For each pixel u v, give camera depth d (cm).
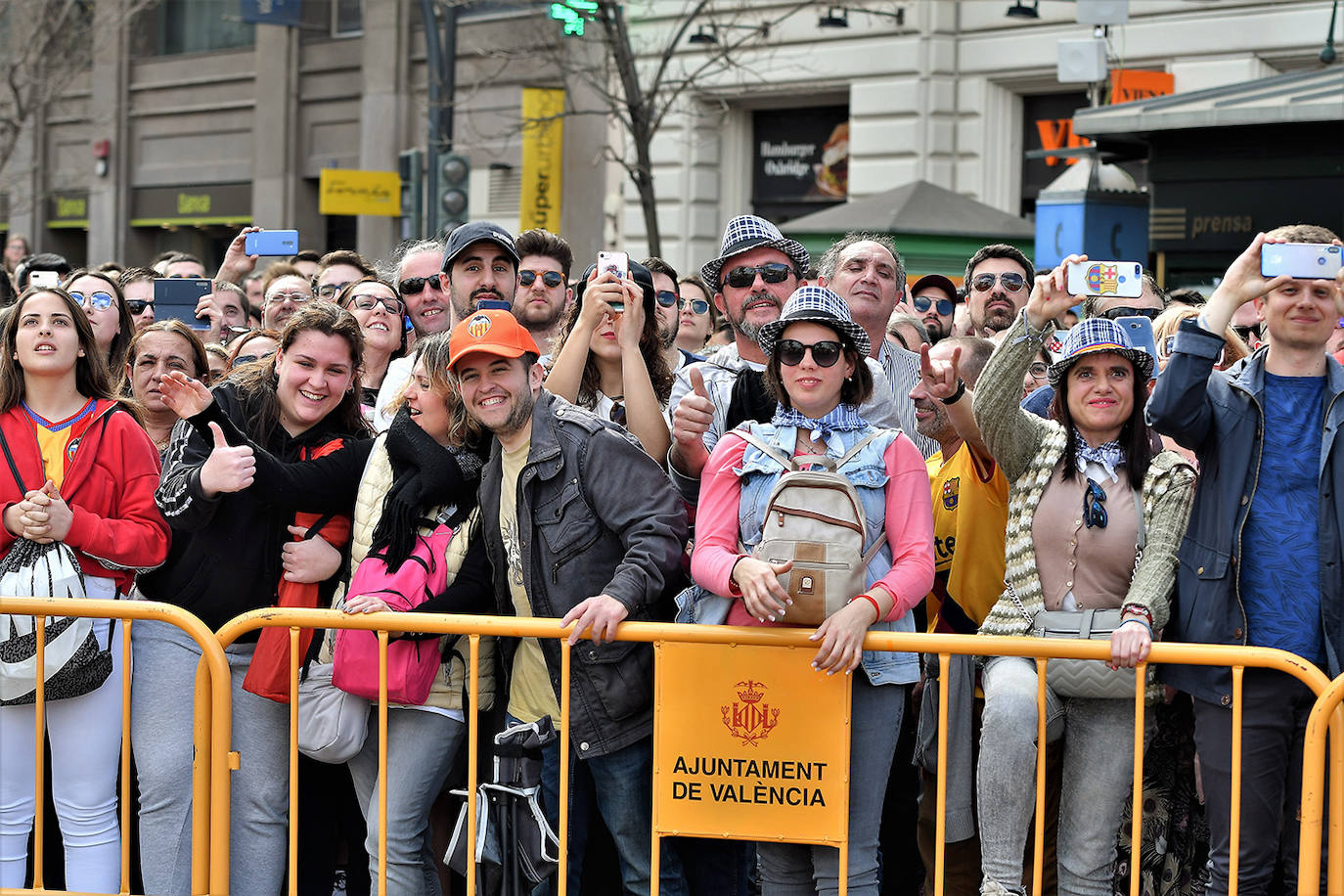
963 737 446
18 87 2312
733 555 392
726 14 1623
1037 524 422
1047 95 1509
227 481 423
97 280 582
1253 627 398
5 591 434
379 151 2136
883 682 398
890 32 1542
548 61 1662
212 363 631
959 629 473
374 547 437
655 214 1418
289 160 2306
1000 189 1519
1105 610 413
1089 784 411
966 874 473
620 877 479
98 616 423
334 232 2323
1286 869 411
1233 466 401
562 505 417
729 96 1677
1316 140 895
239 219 2405
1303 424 400
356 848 499
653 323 500
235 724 447
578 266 1800
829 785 396
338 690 436
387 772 434
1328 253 390
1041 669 391
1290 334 397
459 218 1332
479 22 1966
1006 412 419
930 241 1075
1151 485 415
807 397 399
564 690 403
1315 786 367
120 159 2597
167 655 449
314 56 2280
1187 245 952
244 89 2397
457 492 440
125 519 450
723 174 1725
